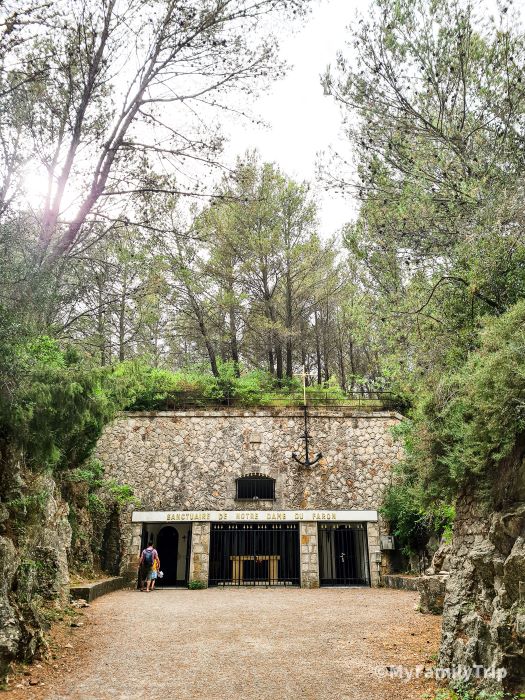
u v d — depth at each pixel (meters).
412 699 5.92
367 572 18.05
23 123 9.05
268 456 19.28
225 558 18.50
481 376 6.01
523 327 5.98
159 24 10.16
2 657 6.23
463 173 8.99
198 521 18.27
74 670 6.95
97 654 7.74
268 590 16.55
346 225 16.17
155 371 21.11
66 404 7.22
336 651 7.99
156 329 24.83
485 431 6.20
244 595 14.91
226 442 19.41
